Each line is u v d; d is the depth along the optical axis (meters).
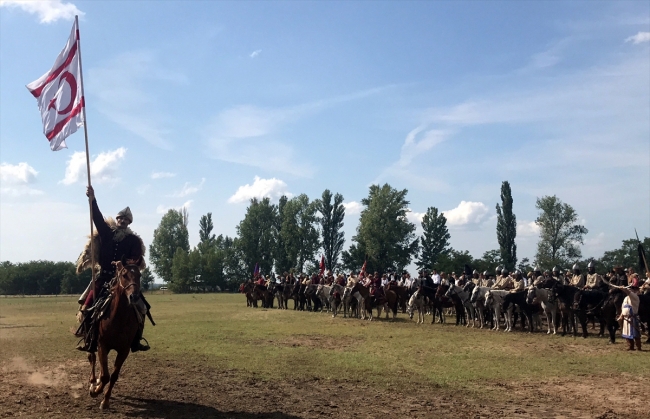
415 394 11.34
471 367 14.71
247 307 46.22
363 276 39.34
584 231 78.75
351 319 32.22
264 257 98.12
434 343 20.09
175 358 15.84
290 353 16.97
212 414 9.45
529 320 25.03
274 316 34.38
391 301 32.50
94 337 9.89
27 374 13.39
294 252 90.88
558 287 23.28
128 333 9.68
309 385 12.10
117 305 9.52
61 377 12.99
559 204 78.88
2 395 10.84
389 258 80.56
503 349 18.59
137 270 9.58
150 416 9.25
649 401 10.91
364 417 9.39
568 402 10.80
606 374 13.84
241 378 12.81
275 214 98.56
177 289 99.06
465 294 28.45
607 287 23.41
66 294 96.75
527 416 9.65
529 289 24.23
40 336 22.23
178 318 32.31
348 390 11.63
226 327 25.94
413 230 82.25
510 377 13.37
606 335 23.69
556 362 15.70
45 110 12.31
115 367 9.73
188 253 101.31
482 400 10.89
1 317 34.41
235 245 98.38
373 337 21.95
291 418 9.27
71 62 12.05
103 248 10.63
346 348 18.47
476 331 25.42
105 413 9.42
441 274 34.59
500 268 29.48
